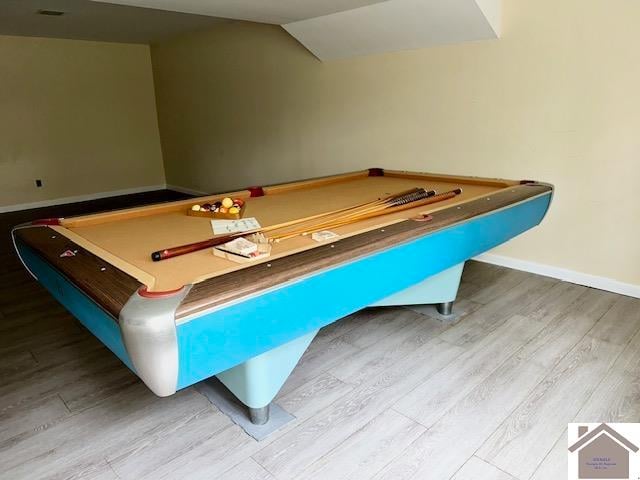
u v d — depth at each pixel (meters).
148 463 1.55
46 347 2.34
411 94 3.56
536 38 2.85
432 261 1.89
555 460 1.52
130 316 1.11
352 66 3.91
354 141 4.09
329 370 2.05
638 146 2.61
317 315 1.50
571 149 2.85
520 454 1.55
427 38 3.25
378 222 1.96
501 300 2.73
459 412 1.76
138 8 4.09
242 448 1.60
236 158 5.48
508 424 1.69
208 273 1.38
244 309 1.27
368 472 1.49
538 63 2.87
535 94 2.93
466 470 1.49
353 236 1.68
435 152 3.52
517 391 1.87
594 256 2.89
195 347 1.21
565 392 1.86
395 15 3.12
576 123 2.80
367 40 3.53
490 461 1.52
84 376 2.07
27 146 5.74
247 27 4.77
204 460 1.55
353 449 1.59
